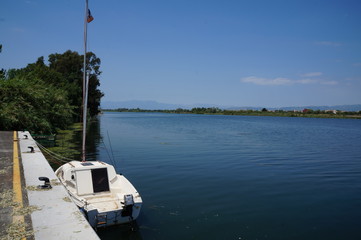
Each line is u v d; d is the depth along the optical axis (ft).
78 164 41.06
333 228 35.50
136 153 86.79
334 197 47.11
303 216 39.09
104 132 156.35
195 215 38.88
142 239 31.89
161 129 190.19
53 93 129.59
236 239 32.55
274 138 142.41
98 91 247.09
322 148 107.55
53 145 94.58
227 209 41.24
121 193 36.04
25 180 28.02
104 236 32.09
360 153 95.09
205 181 55.77
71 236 16.70
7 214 19.51
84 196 35.09
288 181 56.90
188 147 102.37
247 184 54.24
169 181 55.21
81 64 245.65
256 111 624.18
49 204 21.54
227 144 113.29
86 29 49.32
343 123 330.95
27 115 89.10
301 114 538.88
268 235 33.60
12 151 43.27
